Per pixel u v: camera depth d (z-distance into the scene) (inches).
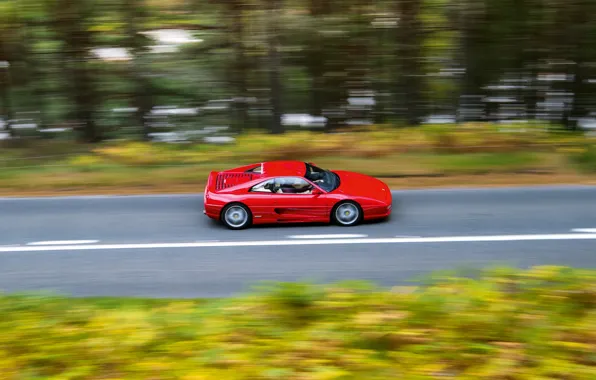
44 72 783.1
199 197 498.3
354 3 729.0
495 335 220.7
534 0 716.7
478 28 739.4
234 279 334.6
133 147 655.1
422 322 232.8
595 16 716.7
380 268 345.7
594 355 203.0
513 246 376.2
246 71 787.4
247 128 821.2
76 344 227.8
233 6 727.7
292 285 274.8
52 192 522.9
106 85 796.0
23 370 206.7
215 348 220.1
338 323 237.6
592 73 759.1
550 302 246.7
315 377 191.9
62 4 726.5
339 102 818.8
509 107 797.9
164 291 319.9
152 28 756.6
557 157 573.6
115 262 364.8
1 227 433.4
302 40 743.7
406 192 499.5
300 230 414.0
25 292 316.2
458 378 191.6
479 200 471.5
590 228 403.5
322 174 439.5
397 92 805.9
